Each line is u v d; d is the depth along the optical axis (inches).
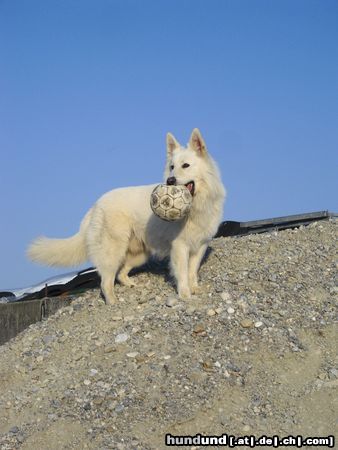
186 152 307.0
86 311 313.3
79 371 287.3
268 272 311.7
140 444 267.3
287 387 276.4
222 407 272.5
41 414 278.2
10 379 292.2
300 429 267.7
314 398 273.3
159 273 326.6
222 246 331.9
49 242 326.0
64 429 273.1
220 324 291.4
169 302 301.7
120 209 316.5
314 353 284.4
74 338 300.5
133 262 322.3
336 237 333.4
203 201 304.7
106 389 279.6
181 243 305.9
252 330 289.3
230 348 285.1
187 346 286.4
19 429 275.9
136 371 282.4
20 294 372.2
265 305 297.9
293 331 290.0
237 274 312.3
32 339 307.1
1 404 283.6
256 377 278.5
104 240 316.5
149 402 274.8
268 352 283.9
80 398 279.1
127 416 273.1
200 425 269.4
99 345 293.6
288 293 302.7
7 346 308.8
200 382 277.3
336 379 276.7
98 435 270.5
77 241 325.4
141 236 316.5
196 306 298.8
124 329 296.0
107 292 314.8
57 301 326.6
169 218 297.7
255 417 270.5
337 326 291.3
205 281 312.0
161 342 288.7
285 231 343.3
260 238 336.8
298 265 315.9
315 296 302.4
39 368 293.6
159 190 298.0
